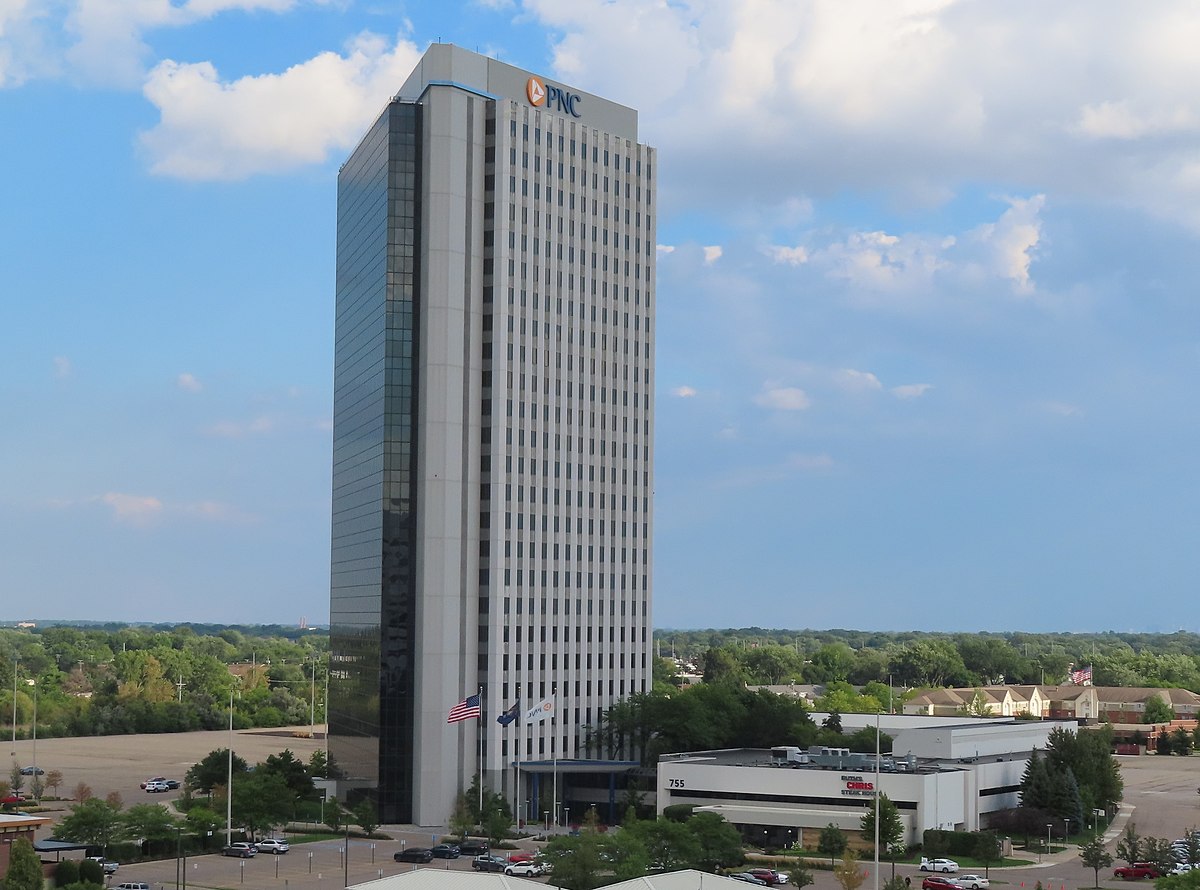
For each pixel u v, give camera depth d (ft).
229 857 590.14
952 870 556.92
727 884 362.94
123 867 558.15
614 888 353.31
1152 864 556.51
